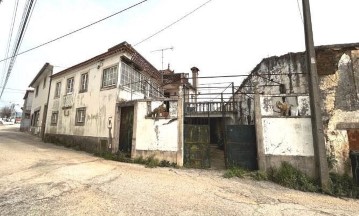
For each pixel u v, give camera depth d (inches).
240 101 605.9
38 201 173.5
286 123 297.6
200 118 629.3
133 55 510.0
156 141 365.4
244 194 221.5
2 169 265.1
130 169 312.8
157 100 379.2
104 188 216.2
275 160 293.0
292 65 375.6
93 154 444.5
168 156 353.7
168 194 209.6
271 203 198.2
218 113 606.5
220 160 435.8
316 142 263.0
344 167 271.9
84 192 200.7
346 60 294.0
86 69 569.0
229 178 283.9
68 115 591.2
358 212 184.4
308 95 294.4
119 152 413.1
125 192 207.9
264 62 460.4
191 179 272.2
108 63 502.0
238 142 334.0
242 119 585.0
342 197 226.8
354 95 283.9
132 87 524.1
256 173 291.0
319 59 303.6
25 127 1130.7
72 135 554.6
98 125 482.3
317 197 223.1
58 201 175.6
